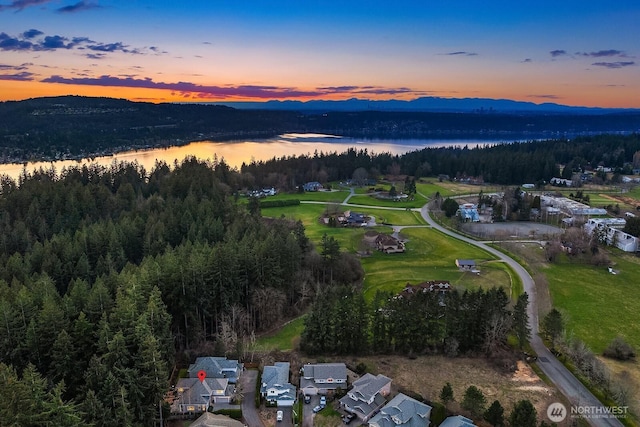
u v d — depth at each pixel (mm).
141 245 117312
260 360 80312
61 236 112125
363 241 149375
